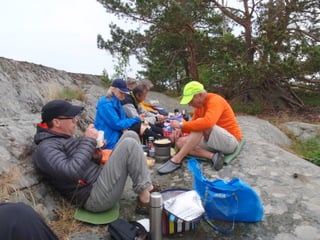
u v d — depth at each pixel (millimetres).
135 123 4961
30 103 5859
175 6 11016
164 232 2922
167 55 13945
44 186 3264
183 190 3232
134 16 12797
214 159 4375
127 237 2689
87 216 3105
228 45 11844
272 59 10164
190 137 4328
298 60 10500
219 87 12102
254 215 3119
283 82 11930
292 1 11375
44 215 2984
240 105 11867
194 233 2990
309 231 3016
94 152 3498
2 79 5758
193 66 12969
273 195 3705
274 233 2996
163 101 11398
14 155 3422
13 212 1384
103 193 3033
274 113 11625
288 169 4430
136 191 3105
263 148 5262
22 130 3979
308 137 9227
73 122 3254
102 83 10648
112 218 3125
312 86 11961
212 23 12867
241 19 11883
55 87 7203
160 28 12859
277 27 11164
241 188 3031
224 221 3178
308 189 3867
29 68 7164
